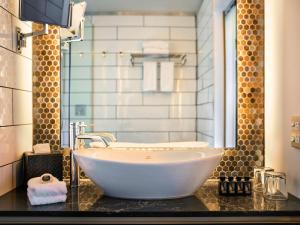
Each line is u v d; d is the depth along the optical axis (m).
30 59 1.61
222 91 1.70
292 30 1.33
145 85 1.73
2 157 1.31
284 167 1.42
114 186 1.26
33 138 1.64
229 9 1.71
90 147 1.63
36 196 1.20
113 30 1.73
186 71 1.74
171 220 1.12
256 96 1.66
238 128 1.66
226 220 1.13
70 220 1.13
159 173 1.19
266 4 1.63
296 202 1.25
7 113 1.35
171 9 1.75
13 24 1.41
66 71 1.68
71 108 1.69
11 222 1.13
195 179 1.27
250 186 1.37
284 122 1.42
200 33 1.74
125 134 1.72
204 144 1.70
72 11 1.62
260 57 1.66
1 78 1.29
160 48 1.75
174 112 1.73
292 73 1.34
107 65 1.72
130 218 1.12
